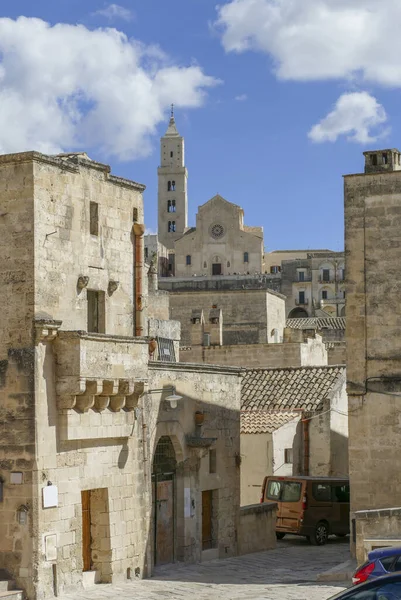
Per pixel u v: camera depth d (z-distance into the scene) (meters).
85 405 29.05
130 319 32.84
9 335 28.27
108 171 31.73
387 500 33.75
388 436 33.91
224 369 37.72
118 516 30.94
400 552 21.92
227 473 37.94
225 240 151.12
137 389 30.89
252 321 77.62
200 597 27.77
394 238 34.28
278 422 46.91
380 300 34.28
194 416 35.78
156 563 33.59
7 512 27.84
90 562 30.47
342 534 42.53
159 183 184.25
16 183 28.52
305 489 41.72
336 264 143.25
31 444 27.70
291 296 143.62
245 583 30.62
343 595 17.95
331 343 69.25
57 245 29.23
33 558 27.45
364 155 35.38
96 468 30.11
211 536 37.00
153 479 33.66
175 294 78.56
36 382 27.88
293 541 43.25
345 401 50.00
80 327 30.00
